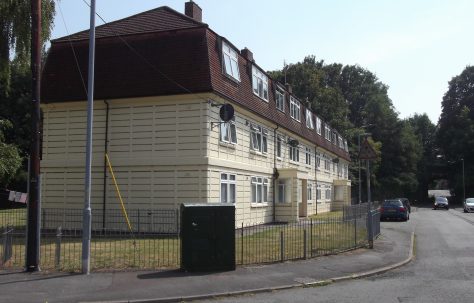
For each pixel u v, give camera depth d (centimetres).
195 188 2053
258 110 2592
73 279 1096
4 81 2331
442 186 11550
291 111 3375
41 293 975
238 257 1402
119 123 2175
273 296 989
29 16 2017
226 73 2208
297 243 1709
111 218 2138
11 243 1309
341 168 5744
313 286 1091
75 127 2231
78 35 2314
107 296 957
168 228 2020
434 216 4347
